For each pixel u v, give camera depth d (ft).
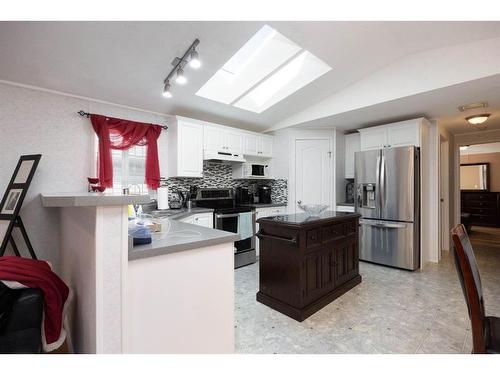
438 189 12.83
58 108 8.89
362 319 7.17
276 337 6.33
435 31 7.70
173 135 11.51
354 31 7.83
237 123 13.93
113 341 3.52
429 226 12.81
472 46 7.96
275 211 14.34
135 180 11.09
